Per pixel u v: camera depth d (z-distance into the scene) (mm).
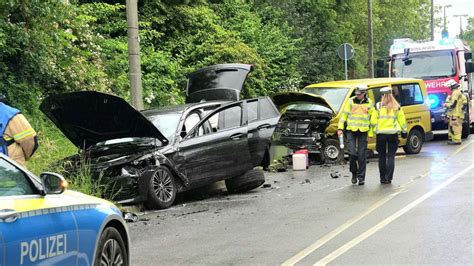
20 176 4699
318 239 7590
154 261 6895
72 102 9828
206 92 13727
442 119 21359
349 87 16281
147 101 17203
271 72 23484
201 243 7711
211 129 11258
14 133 7020
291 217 9117
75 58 14953
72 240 4785
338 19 33625
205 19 21609
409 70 22219
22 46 12555
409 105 17109
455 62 21625
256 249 7238
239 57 20547
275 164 14844
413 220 8398
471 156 15828
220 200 11125
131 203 10102
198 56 20703
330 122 15578
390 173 11953
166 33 21172
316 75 28828
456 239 7246
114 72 17109
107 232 5422
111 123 10320
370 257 6625
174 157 10500
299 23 28656
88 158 10336
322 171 14516
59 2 12922
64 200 4961
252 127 11828
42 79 13891
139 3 20453
